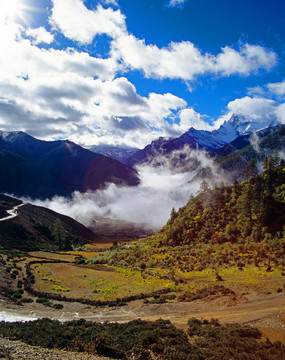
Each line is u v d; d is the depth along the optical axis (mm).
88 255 97875
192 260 60562
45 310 35812
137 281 50719
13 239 99438
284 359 17328
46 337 21344
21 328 23031
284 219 59344
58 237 117625
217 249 62250
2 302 36656
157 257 71562
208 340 21375
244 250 56094
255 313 28078
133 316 32562
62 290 45000
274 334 22391
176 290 42062
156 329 23328
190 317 29688
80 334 22578
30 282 48281
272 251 50625
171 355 18453
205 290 38719
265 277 41062
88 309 36406
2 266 55188
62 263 71938
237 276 44188
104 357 18328
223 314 29156
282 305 29594
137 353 19234
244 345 19641
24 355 14414
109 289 45031
